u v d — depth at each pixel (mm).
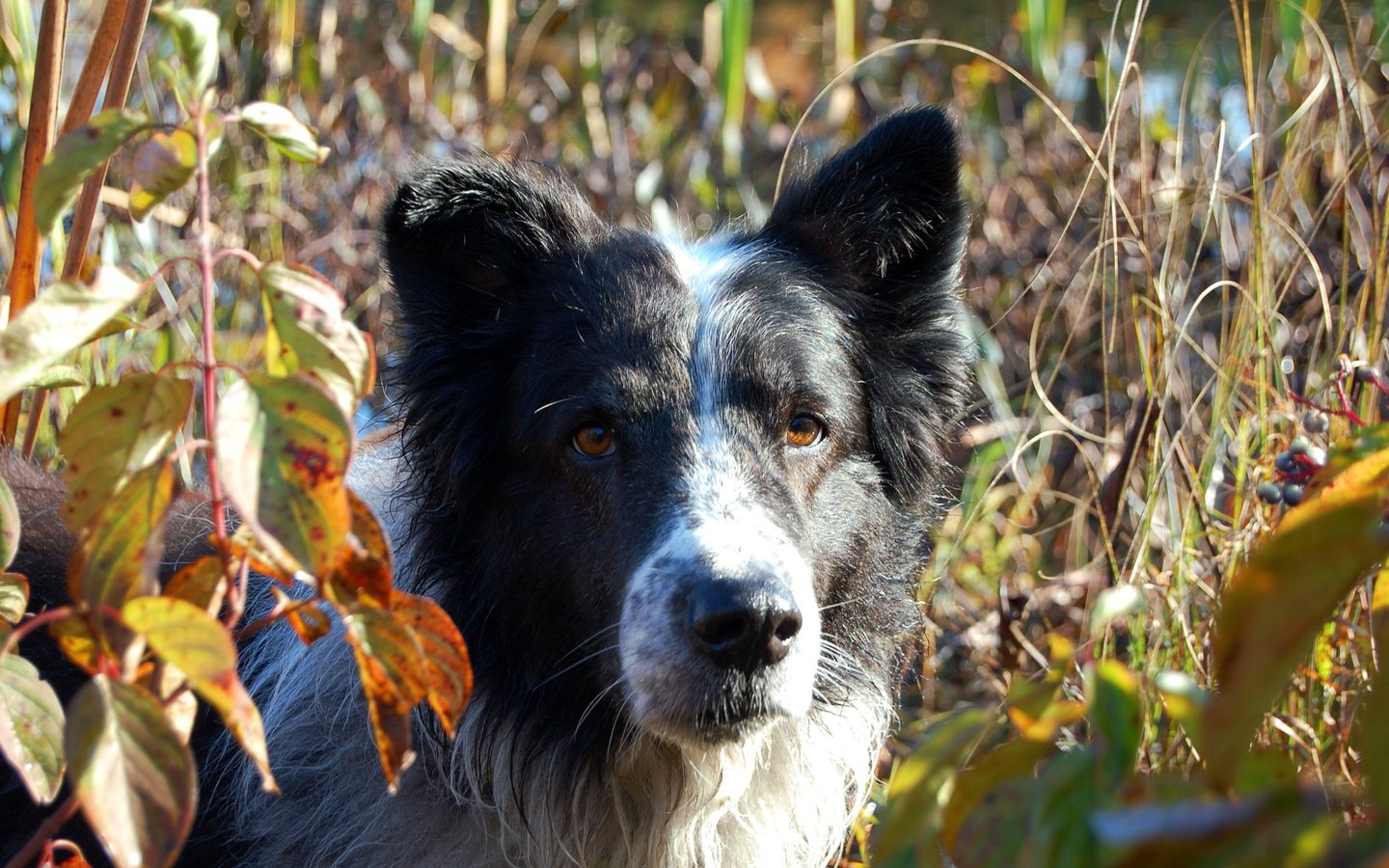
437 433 3875
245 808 3783
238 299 6367
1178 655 3998
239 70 7051
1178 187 4891
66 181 2098
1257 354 4594
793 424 3785
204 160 2072
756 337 3734
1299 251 4777
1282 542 1364
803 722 3879
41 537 4000
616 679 3520
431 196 3799
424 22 7793
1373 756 1219
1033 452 6633
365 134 7434
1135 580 4090
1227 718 1354
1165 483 4590
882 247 4277
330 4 7914
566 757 3770
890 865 1708
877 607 4059
